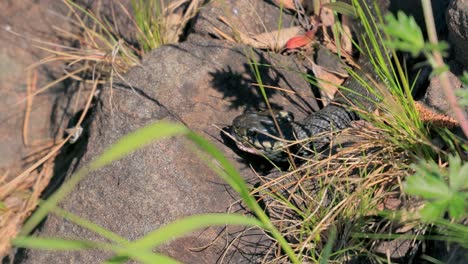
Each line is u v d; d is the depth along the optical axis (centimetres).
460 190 274
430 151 363
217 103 470
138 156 427
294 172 391
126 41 596
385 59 440
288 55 509
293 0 541
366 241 351
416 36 245
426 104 409
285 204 384
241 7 534
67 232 430
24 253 449
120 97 470
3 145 612
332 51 500
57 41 647
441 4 451
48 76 638
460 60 412
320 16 515
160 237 220
